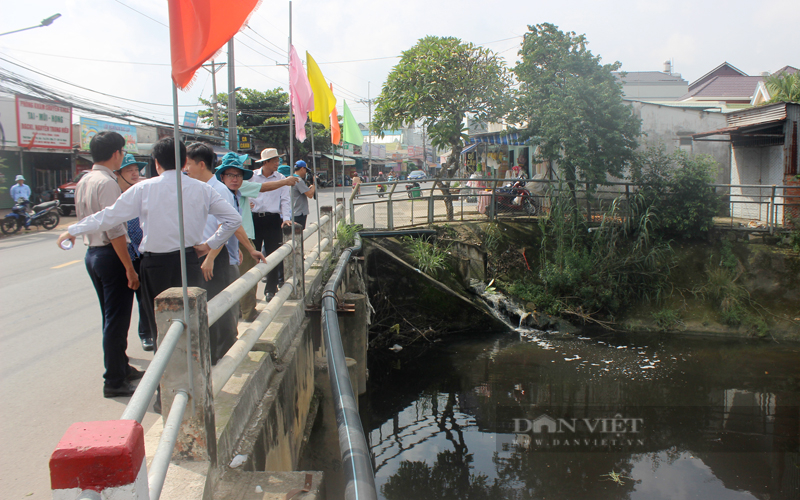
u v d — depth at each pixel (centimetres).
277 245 688
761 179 1476
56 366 450
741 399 849
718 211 1320
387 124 1412
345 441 268
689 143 1593
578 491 613
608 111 1259
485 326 1173
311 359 574
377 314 1152
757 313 1197
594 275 1227
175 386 233
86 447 132
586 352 1059
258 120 3325
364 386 816
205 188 339
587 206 1353
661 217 1310
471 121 1430
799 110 1299
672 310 1217
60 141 1931
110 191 362
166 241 324
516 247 1301
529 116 1380
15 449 309
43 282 796
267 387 370
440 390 893
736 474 648
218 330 371
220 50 238
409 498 605
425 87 1322
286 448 395
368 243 1188
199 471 230
